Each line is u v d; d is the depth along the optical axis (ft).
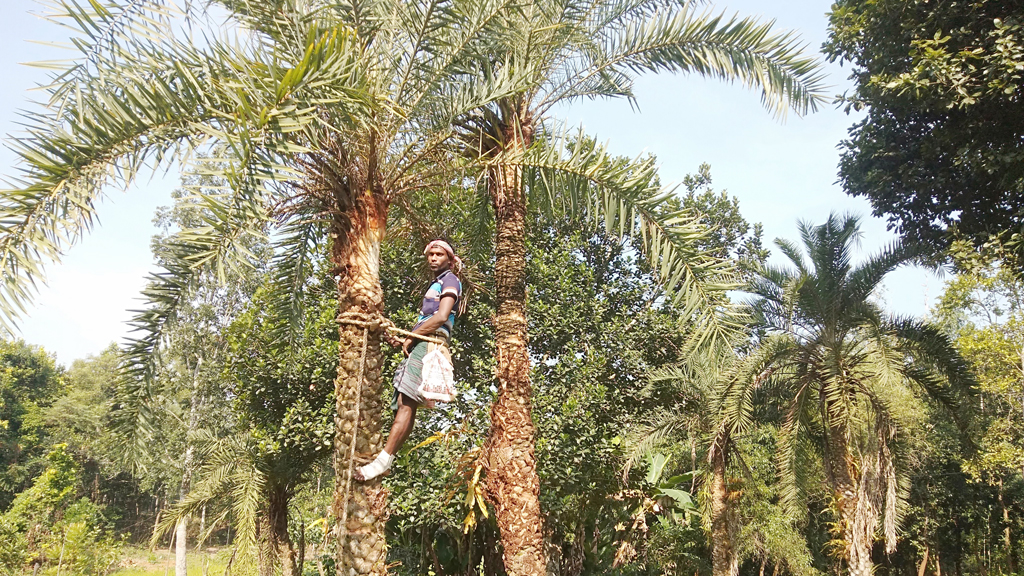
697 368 39.78
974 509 78.02
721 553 46.01
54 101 14.94
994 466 58.59
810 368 43.27
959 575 85.30
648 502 50.19
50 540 70.74
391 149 19.04
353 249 17.33
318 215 17.69
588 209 20.53
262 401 45.93
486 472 28.14
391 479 38.86
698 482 61.16
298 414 43.55
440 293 15.93
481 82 22.12
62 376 170.30
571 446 40.11
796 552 58.23
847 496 43.47
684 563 64.64
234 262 13.91
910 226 43.34
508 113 26.78
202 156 13.20
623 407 48.52
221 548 83.15
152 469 55.06
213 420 65.00
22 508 72.38
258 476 42.75
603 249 52.95
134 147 13.38
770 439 63.10
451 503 38.73
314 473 55.11
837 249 41.70
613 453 43.52
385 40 19.40
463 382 41.06
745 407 40.57
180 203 13.12
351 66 14.60
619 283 51.60
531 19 24.91
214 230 14.42
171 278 14.92
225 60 13.66
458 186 29.32
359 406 16.87
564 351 46.98
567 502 42.16
